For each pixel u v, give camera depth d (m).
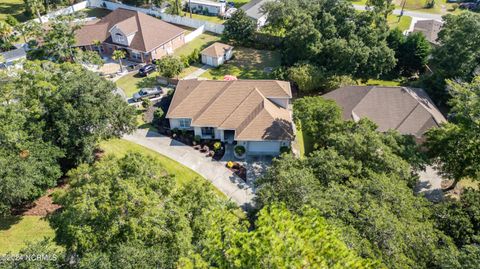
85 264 18.34
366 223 22.64
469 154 32.00
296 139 42.91
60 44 51.94
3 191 26.50
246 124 39.84
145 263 18.75
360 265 15.03
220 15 78.31
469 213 26.11
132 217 20.20
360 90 44.53
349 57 49.62
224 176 36.97
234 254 15.45
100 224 20.27
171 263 19.27
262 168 38.28
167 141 41.72
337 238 17.30
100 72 54.97
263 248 15.02
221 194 34.59
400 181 27.73
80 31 59.75
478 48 45.34
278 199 25.70
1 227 29.33
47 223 29.84
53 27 53.56
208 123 40.66
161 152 39.88
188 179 36.31
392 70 59.22
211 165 38.41
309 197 24.05
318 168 28.62
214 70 57.09
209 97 43.25
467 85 35.66
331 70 51.53
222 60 58.69
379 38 53.66
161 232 20.08
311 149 41.53
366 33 52.38
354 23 53.25
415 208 25.36
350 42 50.06
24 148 28.58
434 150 34.44
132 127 36.28
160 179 23.47
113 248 19.91
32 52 52.31
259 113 40.22
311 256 14.96
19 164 27.14
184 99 42.94
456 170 33.12
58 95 30.55
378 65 51.56
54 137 31.34
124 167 23.16
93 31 60.31
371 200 24.14
